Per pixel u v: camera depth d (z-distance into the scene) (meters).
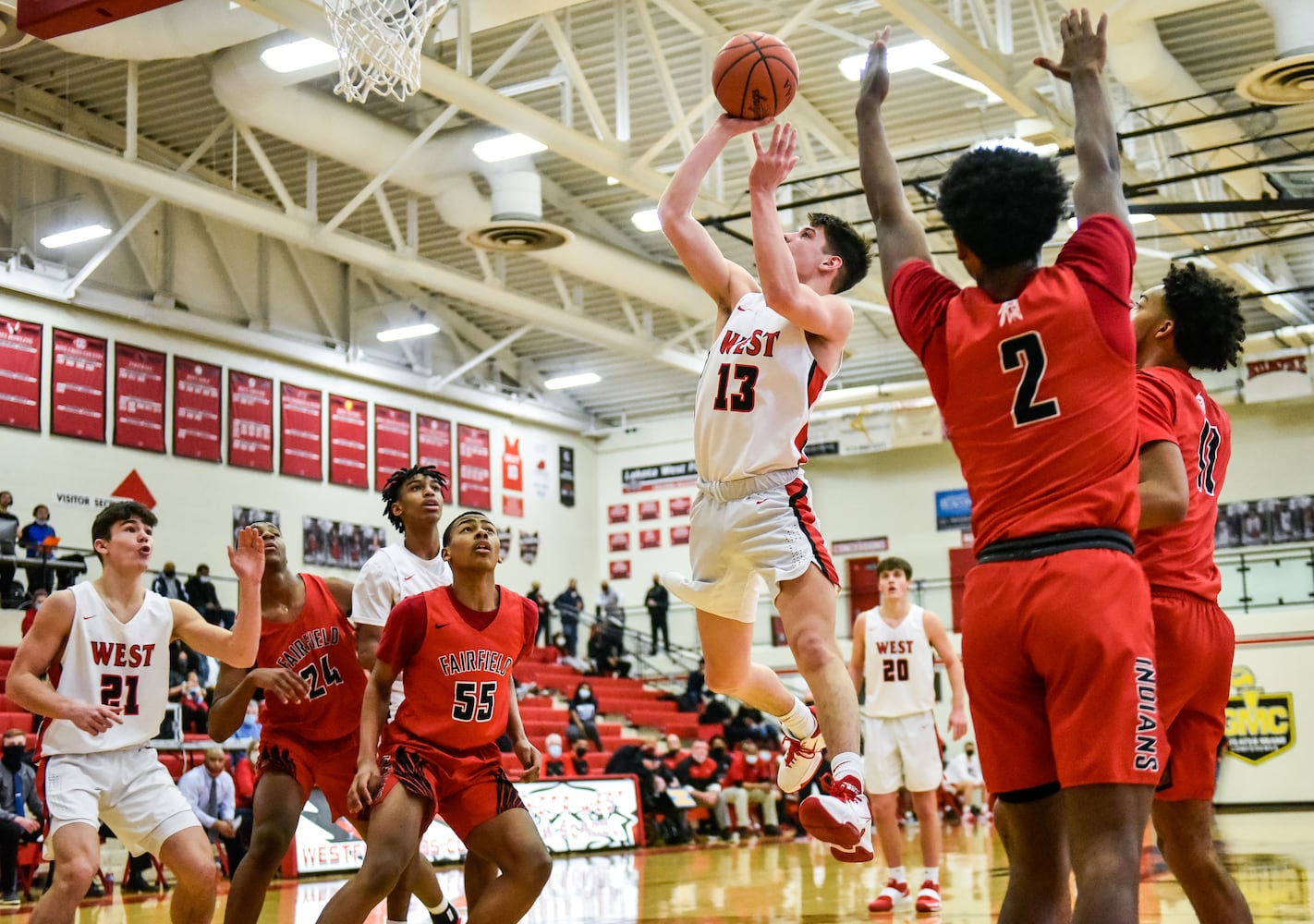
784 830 18.64
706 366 4.45
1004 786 3.07
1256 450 23.61
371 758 4.61
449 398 24.31
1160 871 9.37
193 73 16.89
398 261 18.25
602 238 20.44
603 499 27.72
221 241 20.69
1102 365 2.99
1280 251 20.56
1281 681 21.56
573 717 18.97
